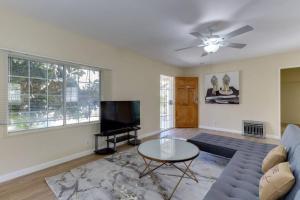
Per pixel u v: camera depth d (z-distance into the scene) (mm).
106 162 2959
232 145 2699
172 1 2086
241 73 5168
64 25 2793
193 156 2160
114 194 2004
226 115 5496
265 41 3479
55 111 3016
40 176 2461
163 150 2393
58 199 1921
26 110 2656
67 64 3156
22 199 1933
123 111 3848
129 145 3980
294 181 1132
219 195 1335
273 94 4613
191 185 2211
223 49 4039
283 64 4434
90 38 3350
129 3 2141
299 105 6781
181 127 6121
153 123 5090
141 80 4633
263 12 2324
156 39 3391
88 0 2088
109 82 3822
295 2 2078
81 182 2279
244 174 1676
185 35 3172
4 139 2340
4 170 2336
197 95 6141
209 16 2447
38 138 2688
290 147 1650
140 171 2598
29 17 2521
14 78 2529
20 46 2439
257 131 4734
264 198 1217
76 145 3215
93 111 3656
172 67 5984
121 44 3717
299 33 3059
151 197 1947
